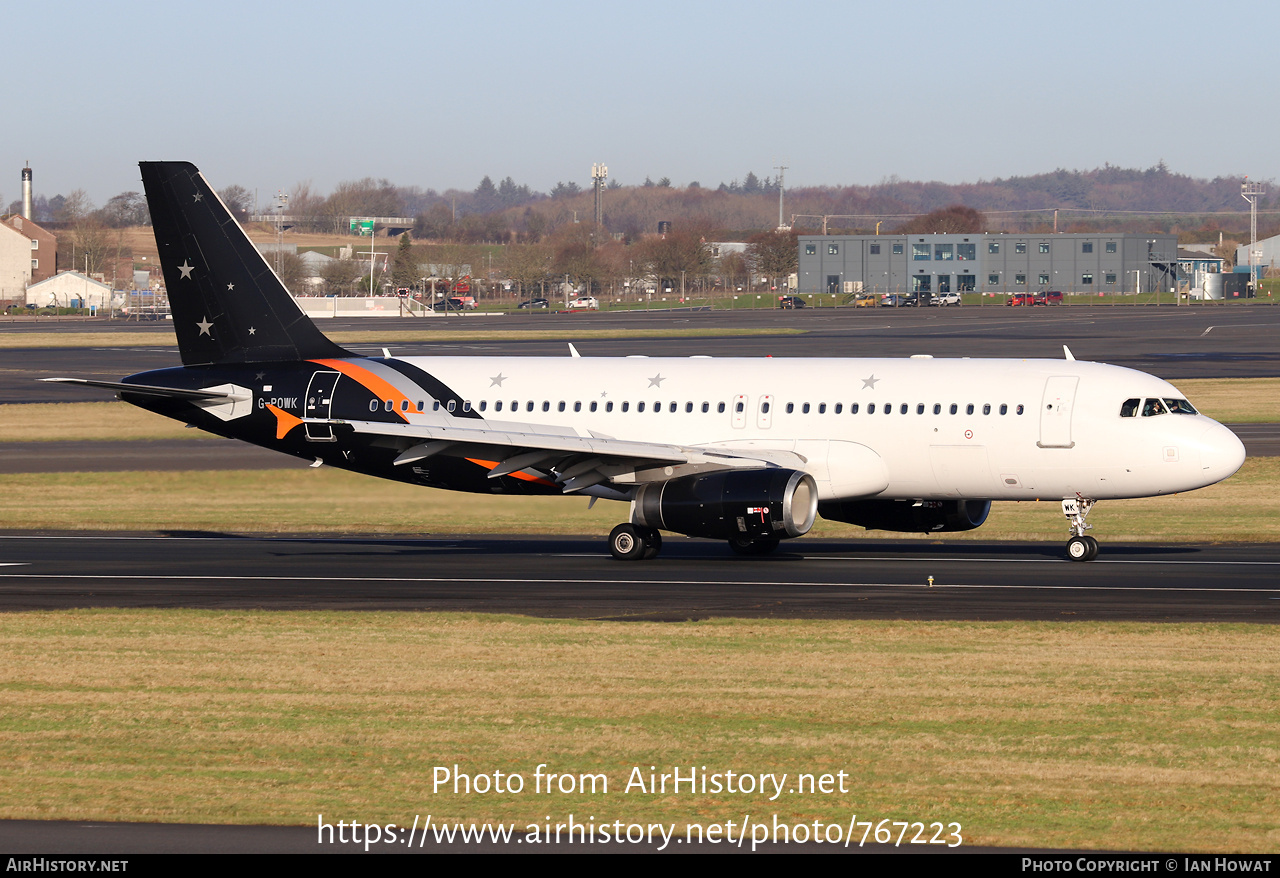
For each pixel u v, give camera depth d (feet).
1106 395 323.78
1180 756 164.86
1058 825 143.84
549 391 358.43
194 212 371.76
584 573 310.45
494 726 178.60
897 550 351.46
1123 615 252.83
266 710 186.39
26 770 161.27
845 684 198.80
